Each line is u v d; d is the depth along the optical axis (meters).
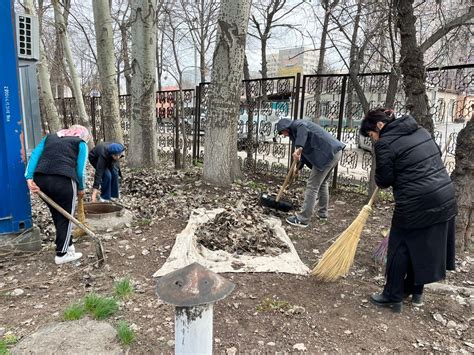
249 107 8.91
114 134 10.59
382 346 2.83
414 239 3.12
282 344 2.82
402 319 3.21
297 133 5.24
